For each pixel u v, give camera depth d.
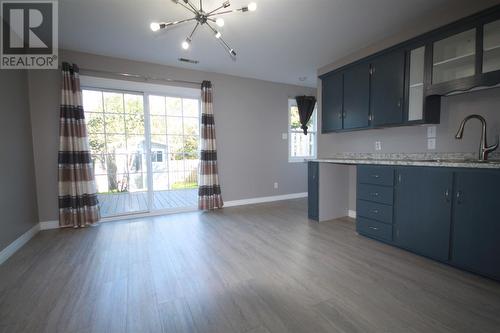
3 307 1.64
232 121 4.56
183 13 2.46
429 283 1.87
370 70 3.08
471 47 2.20
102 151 3.69
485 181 1.84
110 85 3.58
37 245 2.72
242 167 4.71
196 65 3.98
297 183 5.41
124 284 1.92
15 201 2.64
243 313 1.56
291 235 2.99
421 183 2.27
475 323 1.43
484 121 2.13
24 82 2.99
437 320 1.46
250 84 4.71
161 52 3.43
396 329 1.39
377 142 3.30
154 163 4.15
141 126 3.92
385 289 1.80
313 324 1.45
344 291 1.78
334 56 3.65
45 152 3.23
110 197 4.28
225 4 2.04
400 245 2.49
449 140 2.55
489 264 1.84
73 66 3.20
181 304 1.66
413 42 2.59
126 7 2.35
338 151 3.87
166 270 2.13
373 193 2.74
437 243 2.16
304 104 5.25
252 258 2.36
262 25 2.74
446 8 2.44
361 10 2.46
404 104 2.72
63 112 3.18
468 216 1.95
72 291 1.82
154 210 3.96
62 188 3.24
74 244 2.74
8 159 2.54
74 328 1.44
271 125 5.00
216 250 2.56
